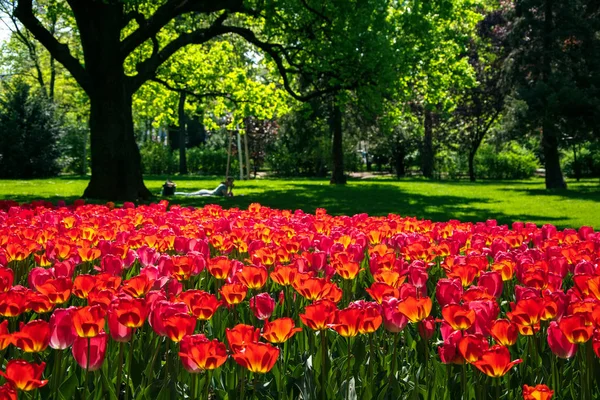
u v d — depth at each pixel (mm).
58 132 41719
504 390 2891
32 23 18125
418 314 2750
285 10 19688
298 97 21750
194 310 2850
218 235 5258
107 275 3373
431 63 25203
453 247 4855
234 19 27172
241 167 42344
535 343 3006
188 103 29031
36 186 28297
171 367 3029
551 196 26500
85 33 19141
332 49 20016
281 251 4371
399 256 5527
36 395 2641
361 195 25766
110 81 19297
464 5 26562
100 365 2529
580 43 31734
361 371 2924
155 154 54844
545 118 30281
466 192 29016
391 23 21922
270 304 3115
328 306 2682
